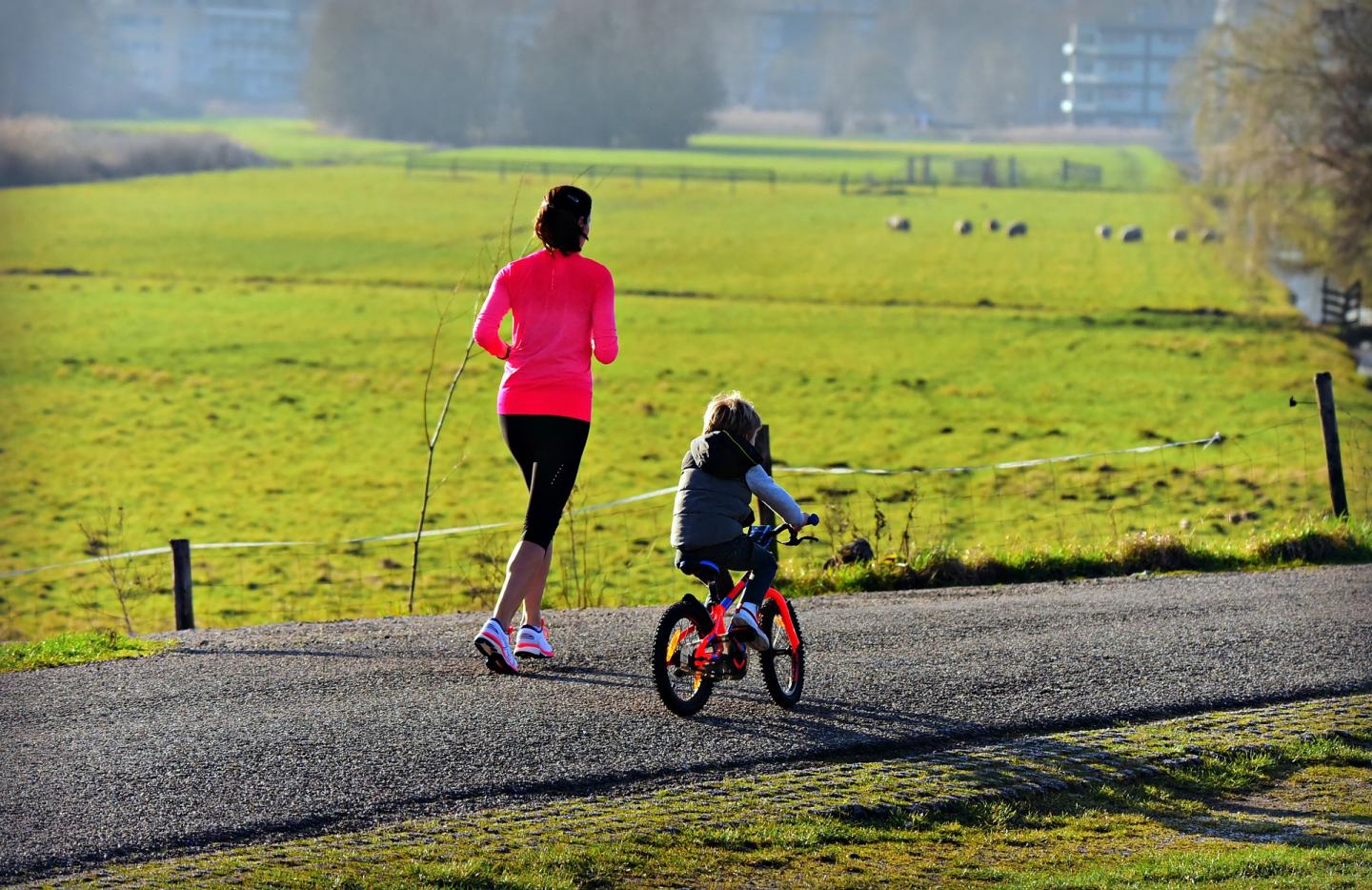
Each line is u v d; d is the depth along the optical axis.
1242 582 41.22
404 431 141.12
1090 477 112.50
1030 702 28.27
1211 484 107.12
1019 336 195.50
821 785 23.28
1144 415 145.88
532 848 20.22
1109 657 31.92
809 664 31.14
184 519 108.62
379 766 23.52
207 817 21.23
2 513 110.00
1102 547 46.69
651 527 94.88
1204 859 20.55
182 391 158.38
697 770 23.88
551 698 27.62
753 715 27.06
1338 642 33.38
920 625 35.22
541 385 27.80
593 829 21.03
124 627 75.94
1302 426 132.50
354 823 21.22
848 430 141.62
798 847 20.72
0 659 30.80
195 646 32.44
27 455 129.50
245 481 121.25
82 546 100.50
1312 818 22.83
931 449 132.75
